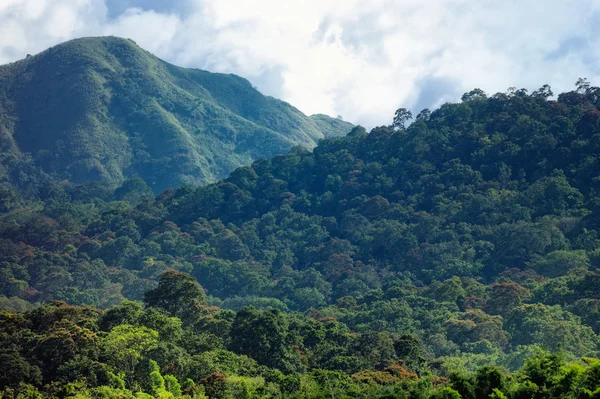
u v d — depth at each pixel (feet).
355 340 358.84
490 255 550.77
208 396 266.98
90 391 264.72
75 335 301.84
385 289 549.13
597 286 426.10
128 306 341.21
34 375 281.33
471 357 370.12
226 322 359.05
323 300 548.31
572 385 224.94
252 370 303.89
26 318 338.95
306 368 335.67
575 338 371.97
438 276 540.52
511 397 234.38
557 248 530.68
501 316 425.28
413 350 346.13
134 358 287.07
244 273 597.11
